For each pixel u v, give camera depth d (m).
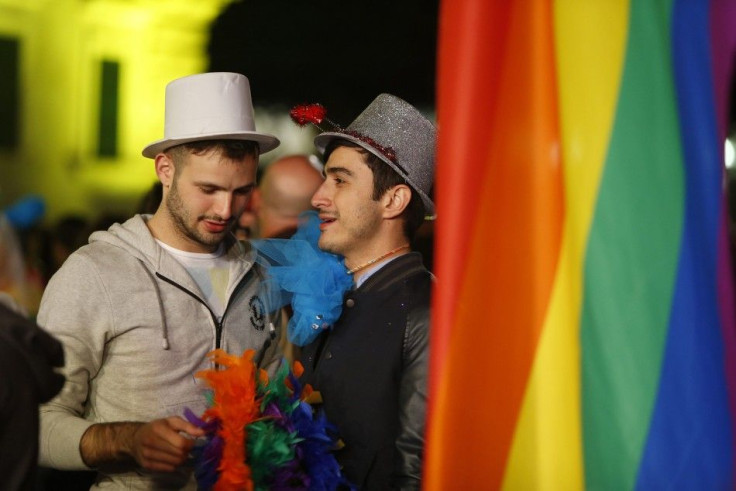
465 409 1.81
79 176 12.58
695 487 1.81
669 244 1.83
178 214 2.49
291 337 2.62
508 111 1.82
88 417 2.47
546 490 1.78
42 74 12.39
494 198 1.82
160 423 2.11
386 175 2.57
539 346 1.79
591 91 1.86
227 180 2.46
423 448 2.37
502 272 1.81
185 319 2.47
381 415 2.45
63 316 2.36
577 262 1.84
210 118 2.46
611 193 1.84
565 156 1.86
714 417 1.81
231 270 2.60
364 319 2.53
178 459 2.09
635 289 1.83
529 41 1.82
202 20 11.97
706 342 1.83
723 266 1.86
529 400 1.79
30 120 12.43
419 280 2.56
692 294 1.83
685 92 1.89
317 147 2.77
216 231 2.50
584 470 1.82
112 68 12.46
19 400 1.76
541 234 1.80
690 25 1.90
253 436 2.27
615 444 1.82
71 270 2.42
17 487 1.76
